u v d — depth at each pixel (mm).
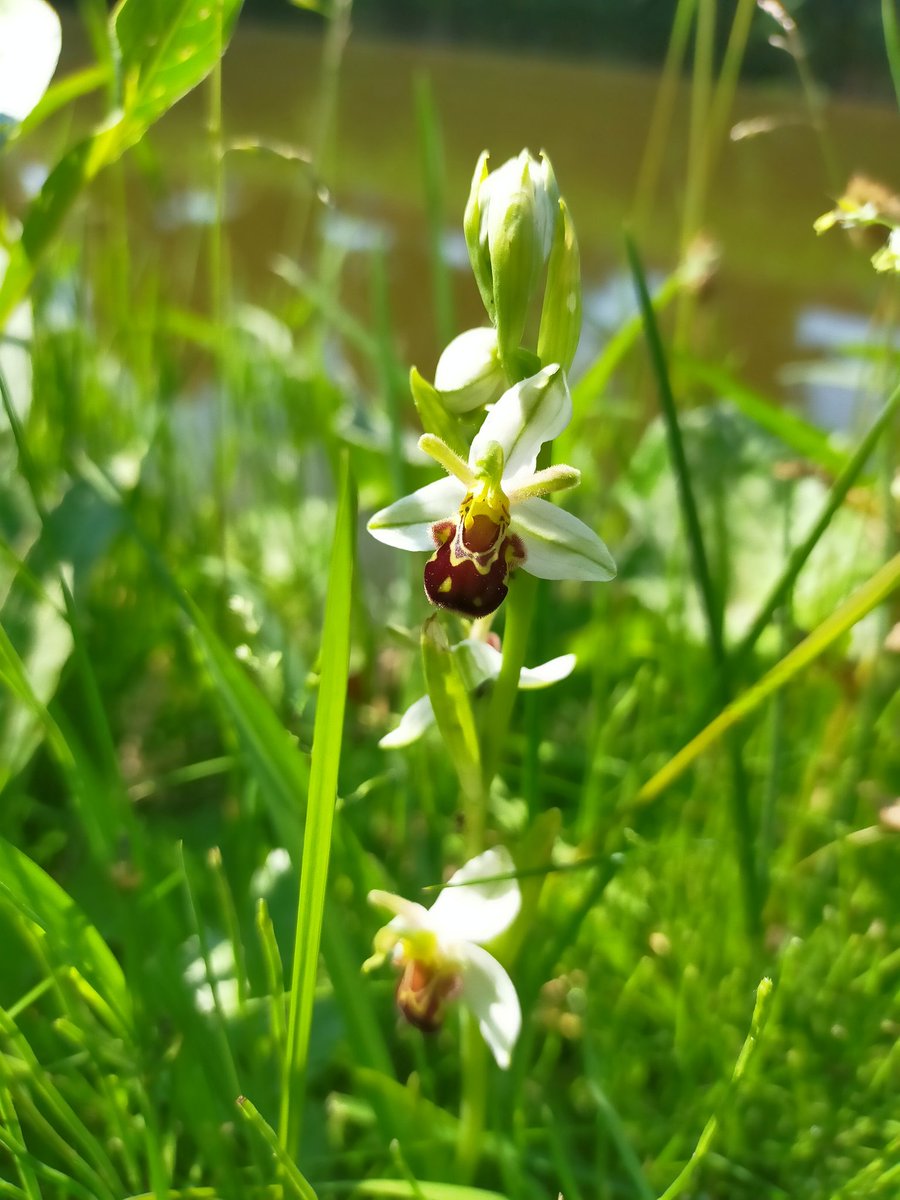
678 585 192
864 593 109
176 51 111
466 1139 115
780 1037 130
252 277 356
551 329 98
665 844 150
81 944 99
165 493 200
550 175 95
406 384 242
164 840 154
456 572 97
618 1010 133
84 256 241
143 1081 97
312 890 90
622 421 237
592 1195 124
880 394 194
